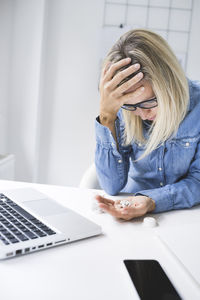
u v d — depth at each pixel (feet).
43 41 7.20
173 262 1.96
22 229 2.10
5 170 6.31
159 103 2.86
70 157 7.89
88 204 2.95
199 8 7.15
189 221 2.70
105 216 2.67
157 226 2.53
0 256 1.84
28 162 7.55
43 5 6.91
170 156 3.49
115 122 3.38
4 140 7.51
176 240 2.27
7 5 7.00
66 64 7.48
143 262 1.90
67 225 2.24
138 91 2.77
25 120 7.40
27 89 7.28
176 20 7.22
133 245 2.17
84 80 7.52
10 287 1.61
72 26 7.31
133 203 2.79
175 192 2.96
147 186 3.81
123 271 1.83
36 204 2.63
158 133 3.06
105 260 1.94
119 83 2.94
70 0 7.22
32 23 7.02
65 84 7.57
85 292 1.61
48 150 7.90
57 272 1.77
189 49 7.31
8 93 7.34
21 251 1.90
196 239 2.30
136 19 7.25
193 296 1.64
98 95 7.57
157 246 2.17
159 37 2.96
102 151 3.39
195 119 3.36
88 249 2.07
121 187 3.50
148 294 1.58
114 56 2.96
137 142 3.57
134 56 2.81
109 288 1.66
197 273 1.84
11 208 2.48
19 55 7.17
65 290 1.62
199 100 3.42
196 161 3.41
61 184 8.03
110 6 7.22
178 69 2.95
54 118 7.73
